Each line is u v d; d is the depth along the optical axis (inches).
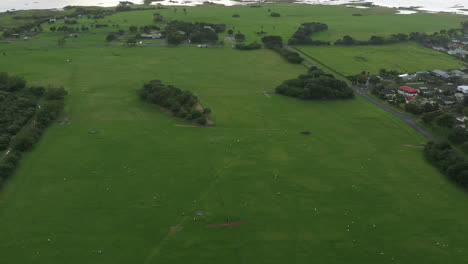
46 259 3147.1
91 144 5162.4
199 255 3238.2
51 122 5851.4
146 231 3518.7
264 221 3710.6
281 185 4325.8
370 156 5064.0
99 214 3732.8
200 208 3875.5
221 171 4584.2
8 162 4421.8
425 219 3777.1
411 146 5388.8
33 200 3902.6
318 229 3612.2
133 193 4092.0
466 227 3663.9
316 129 5915.4
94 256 3191.4
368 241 3464.6
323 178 4498.0
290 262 3191.4
